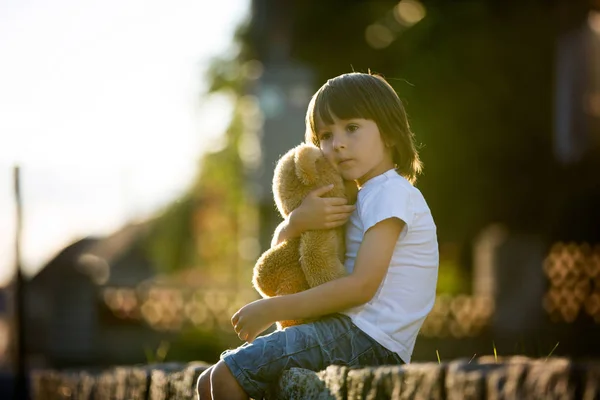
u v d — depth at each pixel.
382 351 3.11
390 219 3.13
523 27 17.75
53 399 6.34
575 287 13.02
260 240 16.06
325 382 2.88
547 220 18.27
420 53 17.45
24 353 10.47
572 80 18.41
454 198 18.05
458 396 2.33
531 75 17.89
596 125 18.75
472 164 17.94
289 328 3.10
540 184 18.27
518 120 17.94
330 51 18.69
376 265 3.08
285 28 16.30
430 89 17.38
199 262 33.31
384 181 3.24
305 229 3.16
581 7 17.89
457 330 13.34
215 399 3.04
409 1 18.38
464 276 18.80
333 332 3.08
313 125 3.38
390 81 17.45
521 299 13.05
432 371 2.44
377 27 18.59
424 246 3.23
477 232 18.56
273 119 15.86
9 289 15.45
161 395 4.26
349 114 3.25
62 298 14.45
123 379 4.83
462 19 17.28
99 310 14.75
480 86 17.53
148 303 14.77
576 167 18.28
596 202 18.23
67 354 14.37
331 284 3.05
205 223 33.12
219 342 14.23
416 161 3.47
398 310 3.13
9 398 10.68
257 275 3.23
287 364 3.02
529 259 13.07
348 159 3.25
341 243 3.21
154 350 14.41
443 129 17.42
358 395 2.71
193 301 14.66
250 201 17.64
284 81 15.86
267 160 15.89
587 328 12.86
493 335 13.12
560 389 2.07
